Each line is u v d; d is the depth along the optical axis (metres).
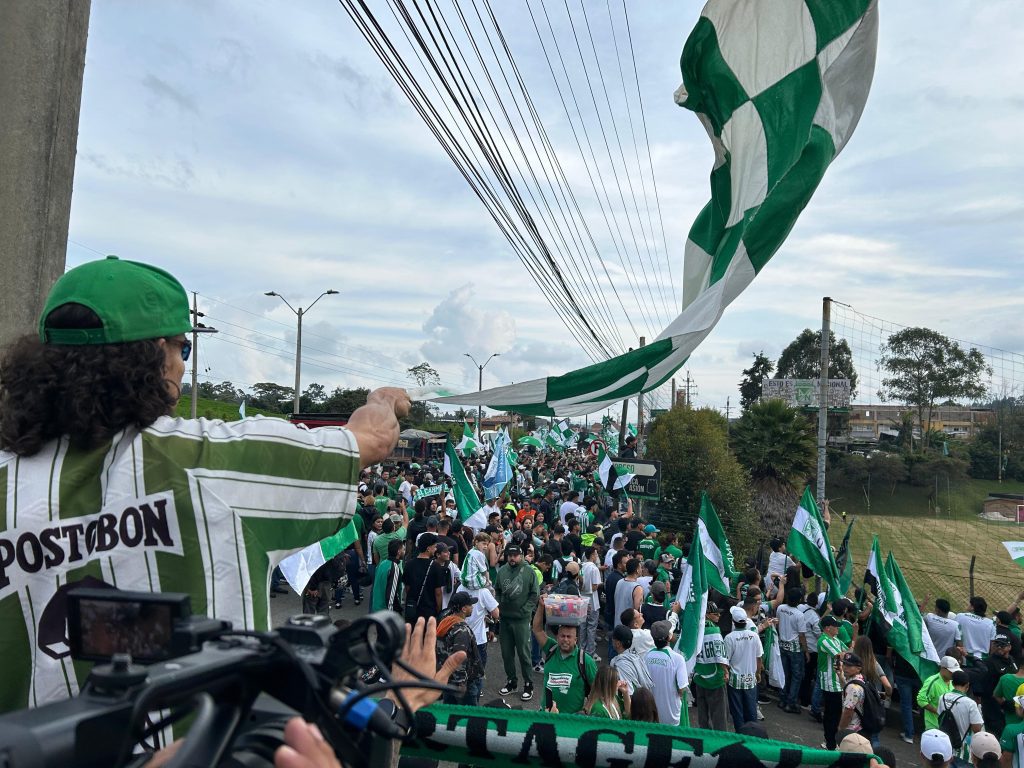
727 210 4.55
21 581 1.13
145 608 0.86
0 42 2.71
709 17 4.35
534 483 36.59
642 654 7.07
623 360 3.06
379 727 0.84
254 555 1.21
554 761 2.62
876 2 3.70
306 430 1.33
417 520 13.91
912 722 10.27
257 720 0.85
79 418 1.15
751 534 24.42
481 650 10.05
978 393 64.38
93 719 0.66
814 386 45.16
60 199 2.85
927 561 28.89
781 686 10.77
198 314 25.25
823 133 3.64
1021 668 8.83
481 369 48.44
